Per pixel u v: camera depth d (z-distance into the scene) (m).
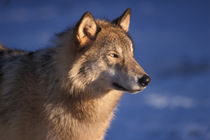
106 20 14.27
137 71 12.53
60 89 12.39
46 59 12.93
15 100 12.56
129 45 13.12
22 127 12.43
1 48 15.20
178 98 31.70
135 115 27.28
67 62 12.51
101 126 13.30
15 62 13.41
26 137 12.51
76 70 12.37
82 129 12.74
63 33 13.48
